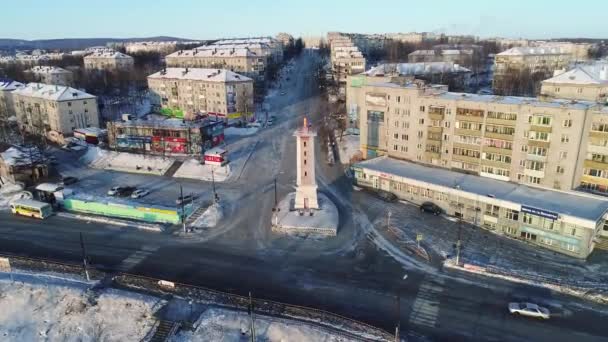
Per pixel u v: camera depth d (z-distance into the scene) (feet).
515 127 231.50
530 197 216.74
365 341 139.44
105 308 160.45
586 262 188.44
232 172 312.09
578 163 217.15
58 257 197.77
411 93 273.75
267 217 238.48
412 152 284.00
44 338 151.84
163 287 171.42
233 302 161.89
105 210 245.65
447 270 182.60
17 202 247.29
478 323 148.36
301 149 233.76
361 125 314.55
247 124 449.89
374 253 198.18
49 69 648.38
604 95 312.09
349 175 303.89
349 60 574.15
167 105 511.81
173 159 334.24
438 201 241.96
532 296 163.43
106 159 343.67
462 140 256.52
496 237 213.05
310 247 204.85
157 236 218.38
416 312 154.92
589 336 141.18
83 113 419.95
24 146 362.33
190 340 143.54
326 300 162.50
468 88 548.31
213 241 212.23
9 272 185.47
